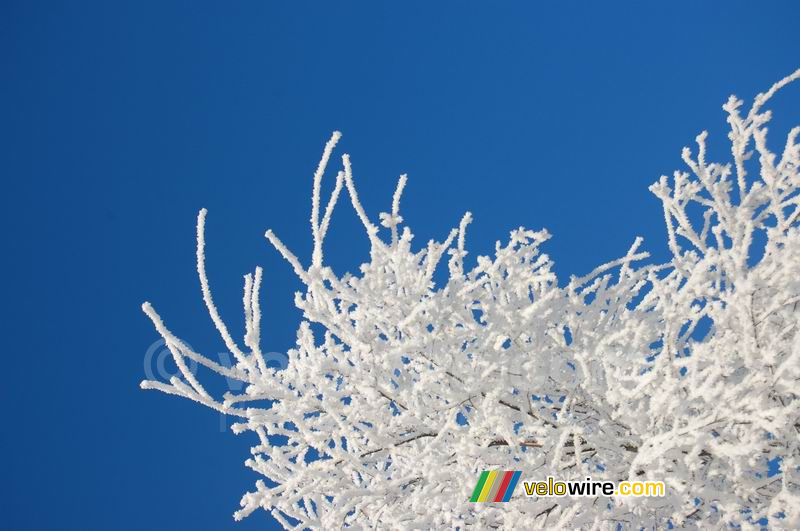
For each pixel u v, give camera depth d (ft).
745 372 11.10
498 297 12.14
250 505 10.78
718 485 11.20
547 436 10.69
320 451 11.23
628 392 9.80
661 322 12.35
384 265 11.56
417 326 10.93
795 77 11.77
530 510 10.36
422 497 10.44
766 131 12.00
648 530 11.42
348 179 11.01
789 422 9.16
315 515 13.08
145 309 10.39
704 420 9.10
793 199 11.82
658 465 9.17
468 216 12.89
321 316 11.14
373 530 11.91
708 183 12.50
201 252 10.60
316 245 10.79
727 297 10.27
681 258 12.46
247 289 10.89
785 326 10.69
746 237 10.27
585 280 12.83
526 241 12.66
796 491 10.65
